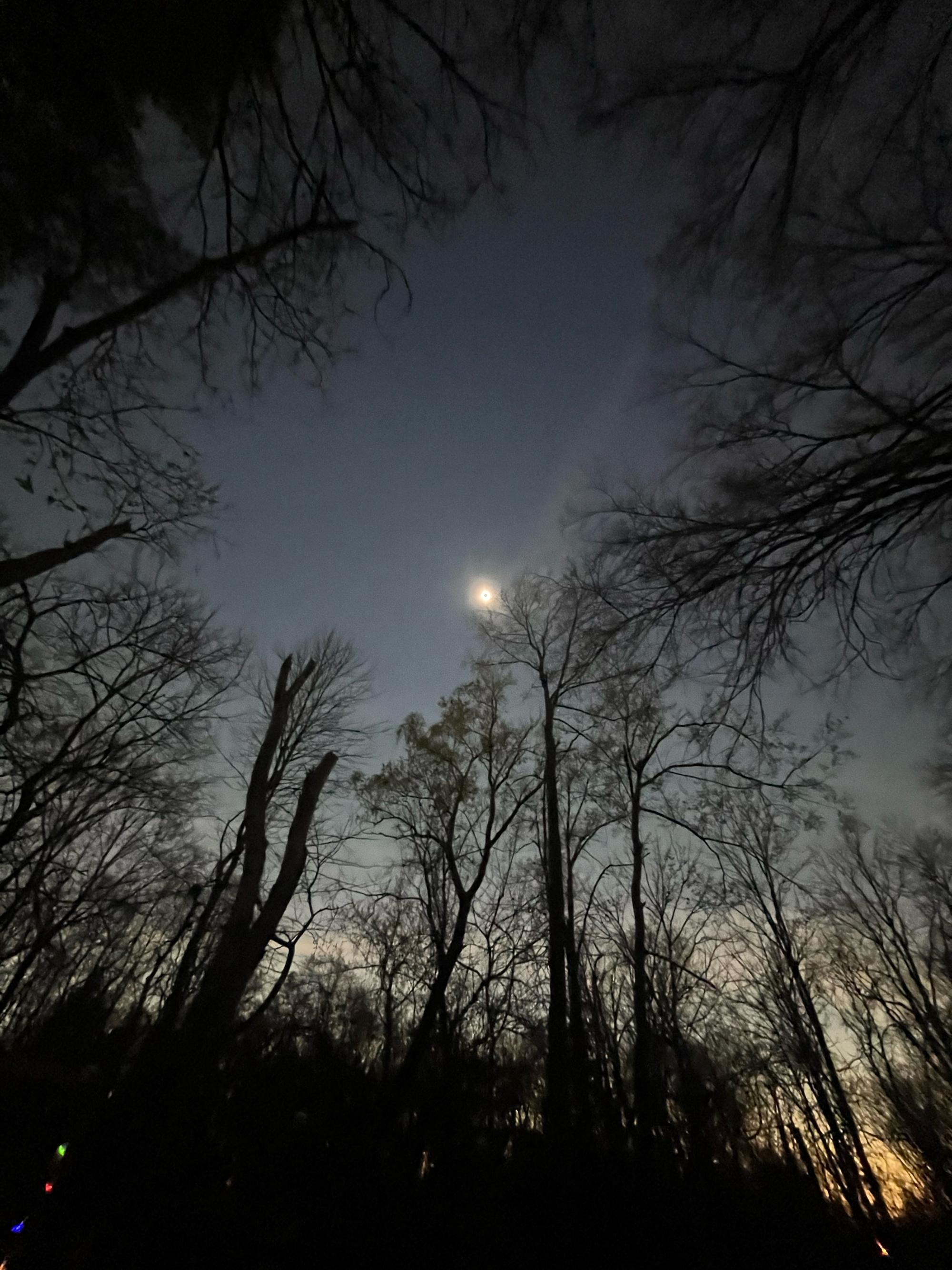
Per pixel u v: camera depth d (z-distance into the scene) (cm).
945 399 439
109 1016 991
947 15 327
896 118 371
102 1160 513
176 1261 440
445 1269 482
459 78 438
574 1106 758
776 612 634
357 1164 541
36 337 491
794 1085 1252
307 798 1152
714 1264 582
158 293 495
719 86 391
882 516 527
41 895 985
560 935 905
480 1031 1034
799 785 996
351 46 436
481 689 1248
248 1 404
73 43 366
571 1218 565
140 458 661
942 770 823
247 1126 570
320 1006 1040
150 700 1034
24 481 604
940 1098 1308
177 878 1236
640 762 1173
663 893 1388
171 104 425
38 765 872
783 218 432
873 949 1488
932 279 418
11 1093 597
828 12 347
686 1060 963
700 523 579
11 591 743
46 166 399
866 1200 1061
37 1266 415
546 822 1112
